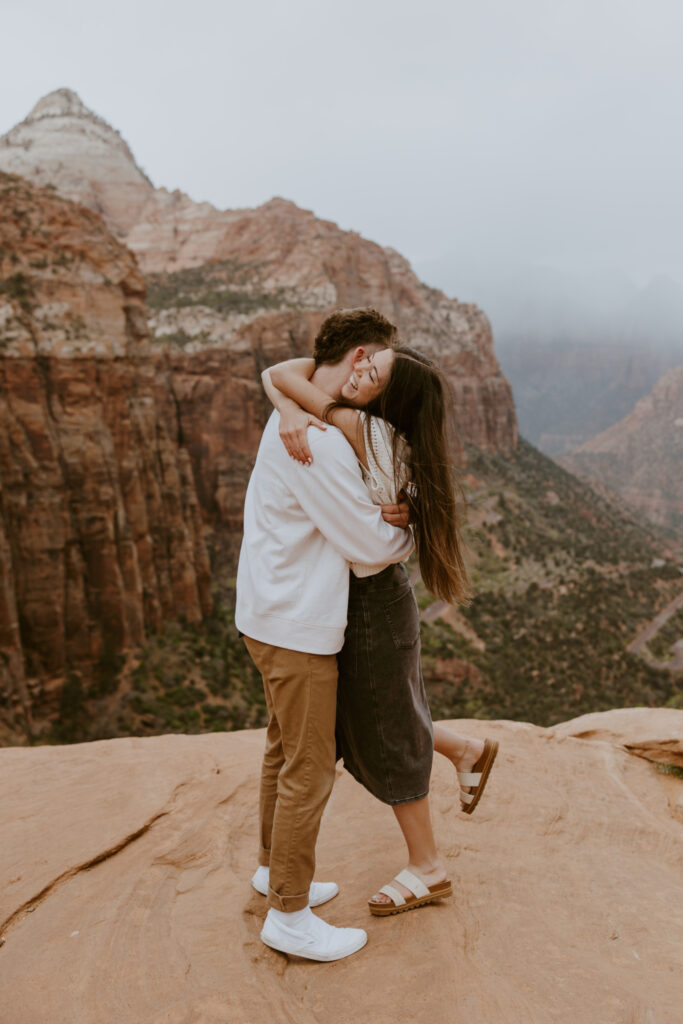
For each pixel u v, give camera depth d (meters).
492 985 2.15
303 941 2.29
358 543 2.20
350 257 116.00
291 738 2.33
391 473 2.22
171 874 2.79
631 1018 2.03
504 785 3.54
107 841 2.92
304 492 2.23
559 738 4.28
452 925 2.45
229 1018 2.03
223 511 66.56
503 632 63.44
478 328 133.75
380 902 2.52
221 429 67.62
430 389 2.25
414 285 138.50
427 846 2.58
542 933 2.45
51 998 2.14
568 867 2.90
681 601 82.25
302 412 2.29
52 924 2.48
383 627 2.33
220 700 41.50
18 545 34.62
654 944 2.42
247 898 2.62
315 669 2.27
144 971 2.23
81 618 37.12
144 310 46.50
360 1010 2.09
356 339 2.35
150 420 46.28
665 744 4.20
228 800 3.30
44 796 3.30
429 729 2.52
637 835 3.25
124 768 3.55
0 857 2.84
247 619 2.36
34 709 34.81
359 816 3.26
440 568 2.35
